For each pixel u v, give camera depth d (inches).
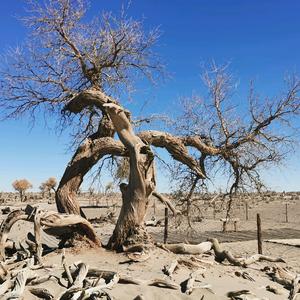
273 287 409.7
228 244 784.9
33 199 2573.8
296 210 1637.6
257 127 539.5
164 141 512.4
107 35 522.9
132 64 544.4
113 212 1214.3
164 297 336.8
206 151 545.3
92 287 327.6
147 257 431.2
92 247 459.8
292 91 526.6
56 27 510.3
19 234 708.7
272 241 820.0
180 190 585.6
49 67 524.4
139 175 455.5
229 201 604.1
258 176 560.7
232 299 353.4
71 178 479.2
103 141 479.8
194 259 455.2
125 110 461.1
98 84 527.2
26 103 527.5
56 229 467.5
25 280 335.0
